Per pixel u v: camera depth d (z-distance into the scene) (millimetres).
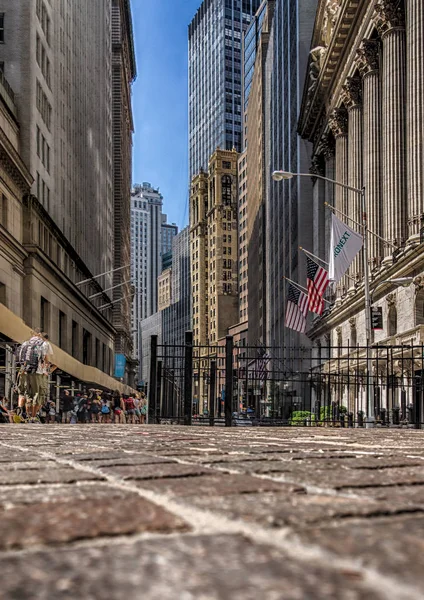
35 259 42281
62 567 1553
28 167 42812
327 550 1662
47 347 17859
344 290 50906
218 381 19609
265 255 114875
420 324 32969
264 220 117188
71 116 60156
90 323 67250
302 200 72688
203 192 188000
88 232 71062
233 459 4562
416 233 33375
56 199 52312
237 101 197375
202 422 18984
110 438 8023
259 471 3711
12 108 41969
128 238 147000
